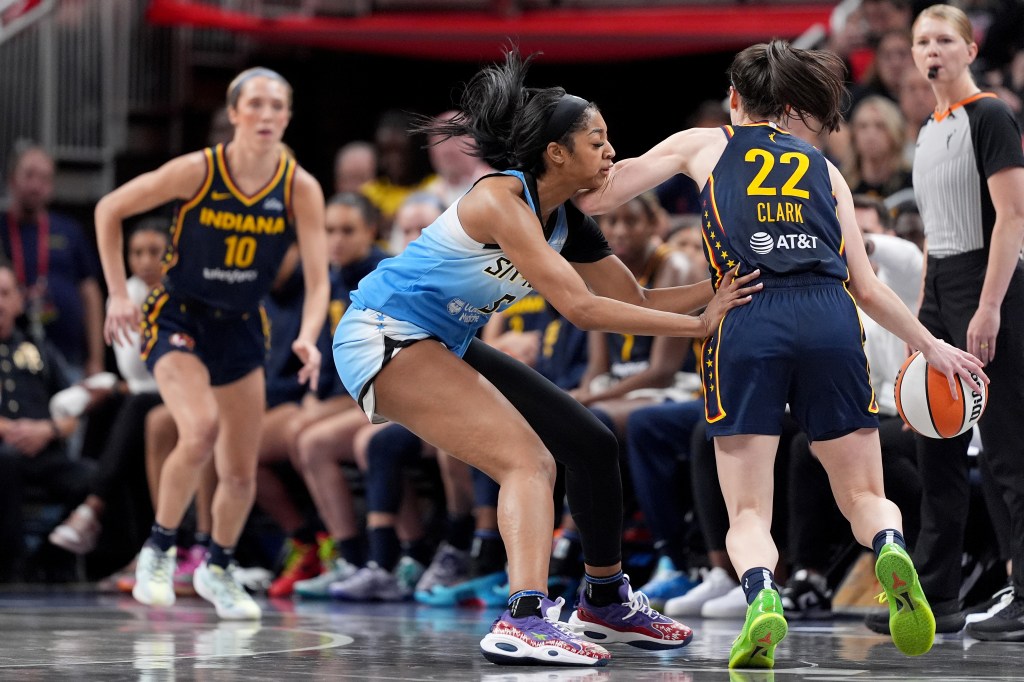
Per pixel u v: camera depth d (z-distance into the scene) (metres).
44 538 24.05
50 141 33.22
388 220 27.08
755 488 9.93
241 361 15.93
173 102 34.66
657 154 10.68
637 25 32.34
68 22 33.50
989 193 12.81
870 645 12.10
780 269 9.84
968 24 13.17
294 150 35.66
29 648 11.77
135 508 22.88
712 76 33.09
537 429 10.94
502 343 19.70
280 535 23.42
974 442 14.36
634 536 19.08
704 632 13.91
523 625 10.00
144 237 22.67
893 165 20.62
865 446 9.98
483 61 33.53
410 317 10.51
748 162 10.20
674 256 18.12
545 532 10.05
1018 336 12.71
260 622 15.27
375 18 36.53
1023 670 9.79
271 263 16.08
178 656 11.02
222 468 16.03
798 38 29.89
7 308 23.58
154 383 23.08
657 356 18.33
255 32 33.94
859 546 16.86
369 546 20.19
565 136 10.16
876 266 15.53
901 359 15.55
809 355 9.76
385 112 35.97
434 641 12.63
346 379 10.73
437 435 10.27
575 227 10.95
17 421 23.25
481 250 10.27
